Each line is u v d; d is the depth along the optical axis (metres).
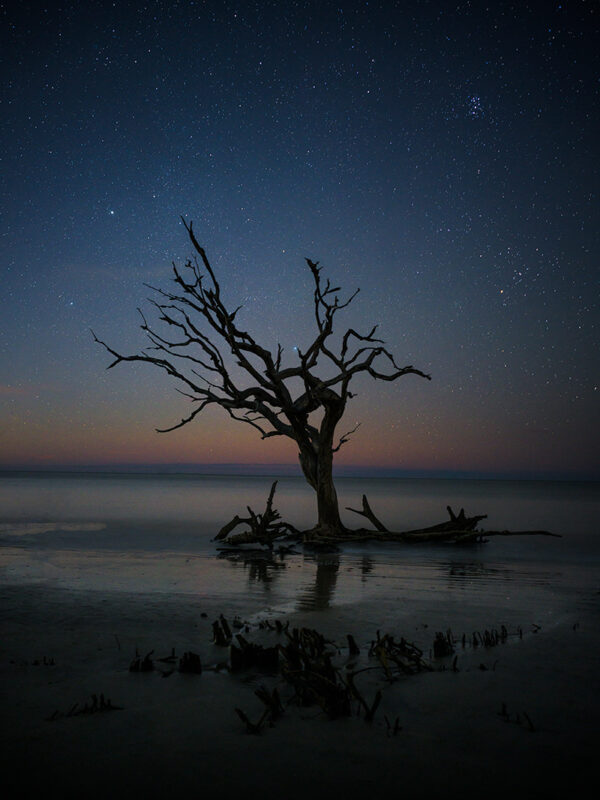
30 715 5.12
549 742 4.64
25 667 6.50
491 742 4.64
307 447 20.62
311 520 31.03
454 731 4.84
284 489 92.62
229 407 19.30
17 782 3.96
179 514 32.66
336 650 7.28
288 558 16.53
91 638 7.79
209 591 11.36
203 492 71.62
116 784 3.95
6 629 8.27
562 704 5.46
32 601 10.26
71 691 5.74
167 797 3.78
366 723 5.00
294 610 9.71
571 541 21.53
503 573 14.03
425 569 14.64
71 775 4.06
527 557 17.11
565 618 9.21
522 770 4.18
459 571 14.34
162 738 4.67
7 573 13.34
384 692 5.78
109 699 5.33
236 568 14.56
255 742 4.61
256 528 19.78
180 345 18.53
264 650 6.51
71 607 9.79
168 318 18.34
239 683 5.99
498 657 6.99
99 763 4.24
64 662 6.71
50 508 36.81
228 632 7.54
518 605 10.23
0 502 42.62
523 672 6.41
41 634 8.00
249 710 5.28
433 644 7.29
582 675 6.31
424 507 45.91
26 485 90.44
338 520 20.70
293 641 6.64
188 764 4.24
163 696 5.61
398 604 10.24
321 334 18.75
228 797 3.79
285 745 4.56
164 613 9.37
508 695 5.70
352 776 4.09
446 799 3.79
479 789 3.92
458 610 9.77
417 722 5.03
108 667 6.53
